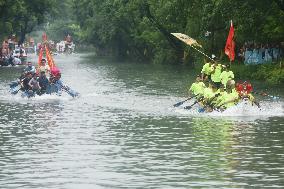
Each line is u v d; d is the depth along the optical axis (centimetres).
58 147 3056
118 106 4819
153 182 2339
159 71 9625
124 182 2342
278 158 2758
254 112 4362
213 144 3112
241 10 6919
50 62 5691
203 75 5231
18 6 12700
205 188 2245
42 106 4834
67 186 2288
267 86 6350
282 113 4309
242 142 3156
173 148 3019
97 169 2566
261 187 2253
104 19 16038
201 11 8250
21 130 3600
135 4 12219
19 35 16625
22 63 12719
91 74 9044
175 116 4216
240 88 4422
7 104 4978
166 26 11194
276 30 7169
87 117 4169
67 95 5672
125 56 16550
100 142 3192
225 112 4347
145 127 3706
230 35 5053
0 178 2411
